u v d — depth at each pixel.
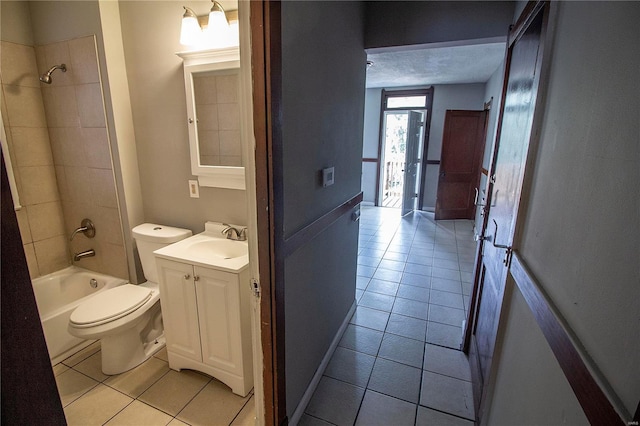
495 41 1.88
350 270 2.33
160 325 2.24
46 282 2.38
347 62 1.79
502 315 1.23
